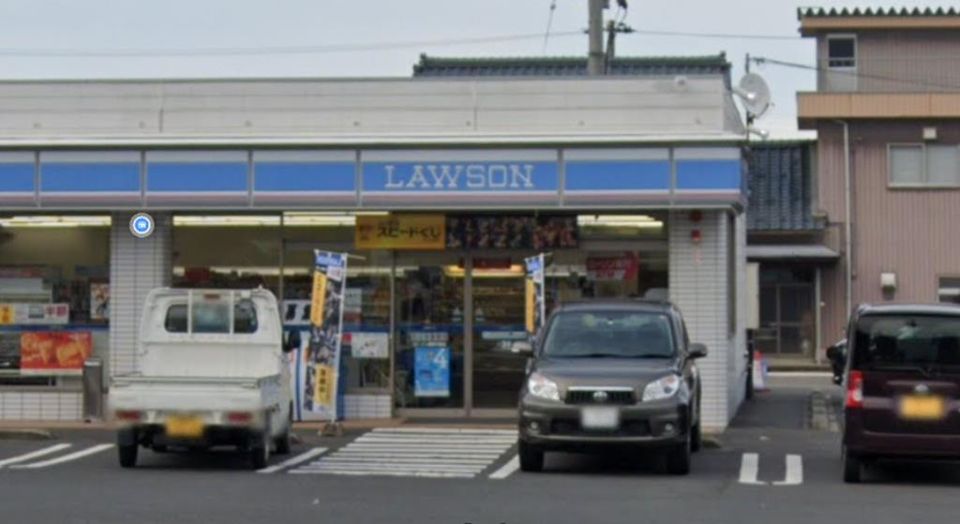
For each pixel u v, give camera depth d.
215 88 22.08
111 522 12.27
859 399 15.54
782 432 21.34
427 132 21.69
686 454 16.23
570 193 20.77
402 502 13.73
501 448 19.03
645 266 21.95
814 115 40.41
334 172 21.11
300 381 21.55
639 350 17.17
